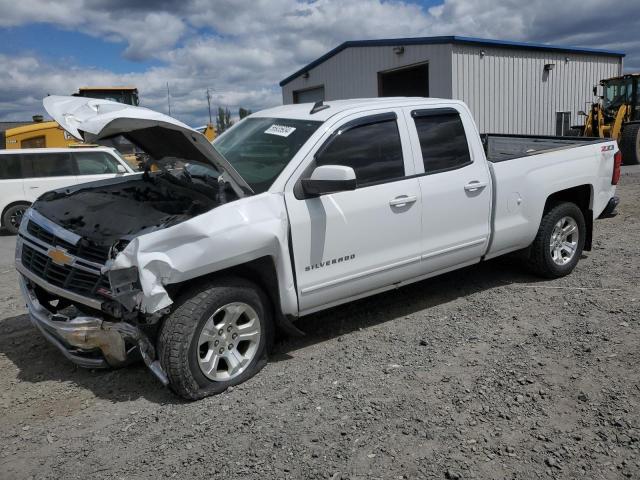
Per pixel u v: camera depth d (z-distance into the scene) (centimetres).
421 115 502
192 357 374
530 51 1959
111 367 401
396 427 344
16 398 398
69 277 395
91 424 362
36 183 1202
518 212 564
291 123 476
